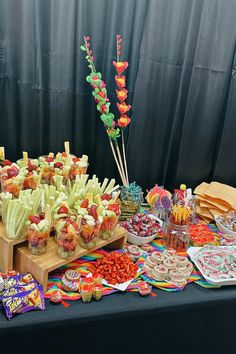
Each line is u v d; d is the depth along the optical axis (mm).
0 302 1079
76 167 1453
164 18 1625
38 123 1641
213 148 1940
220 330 1330
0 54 1510
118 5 1571
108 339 1194
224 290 1283
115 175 1890
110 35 1612
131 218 1535
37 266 1135
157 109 1786
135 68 1692
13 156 1682
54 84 1595
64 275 1199
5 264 1194
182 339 1300
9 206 1143
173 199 1657
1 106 1597
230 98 1823
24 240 1192
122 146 1719
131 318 1177
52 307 1111
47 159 1449
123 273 1254
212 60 1717
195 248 1431
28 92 1572
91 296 1153
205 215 1723
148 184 1939
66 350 1170
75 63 1629
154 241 1511
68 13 1516
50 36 1519
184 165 1911
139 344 1249
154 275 1270
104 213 1262
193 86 1749
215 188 1801
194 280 1305
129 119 1603
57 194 1292
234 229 1605
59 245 1168
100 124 1782
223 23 1666
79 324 1119
